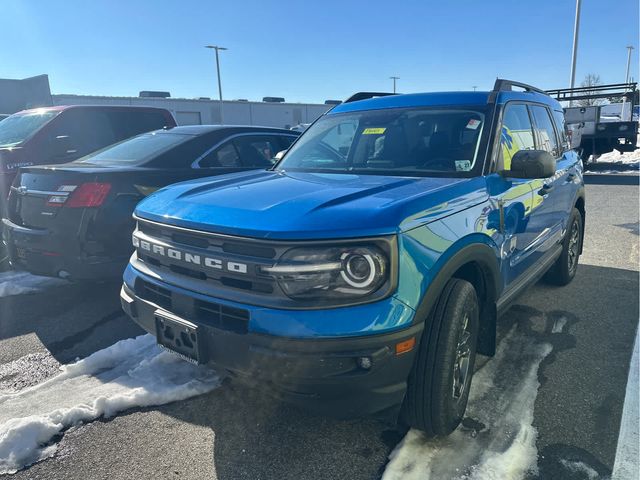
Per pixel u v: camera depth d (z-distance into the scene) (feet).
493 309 9.97
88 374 11.24
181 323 8.14
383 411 7.85
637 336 12.91
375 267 7.00
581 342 12.58
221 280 7.88
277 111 126.82
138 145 17.24
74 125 22.15
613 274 18.31
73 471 8.14
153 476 8.00
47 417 9.36
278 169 12.46
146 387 10.37
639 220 28.25
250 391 10.36
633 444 8.53
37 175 14.66
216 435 9.00
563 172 14.94
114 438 8.95
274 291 7.27
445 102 11.97
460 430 8.98
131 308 9.58
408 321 7.25
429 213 7.94
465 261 8.48
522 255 11.55
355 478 7.93
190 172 16.52
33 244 14.38
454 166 10.36
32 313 14.99
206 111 112.68
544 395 10.12
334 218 7.28
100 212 13.85
